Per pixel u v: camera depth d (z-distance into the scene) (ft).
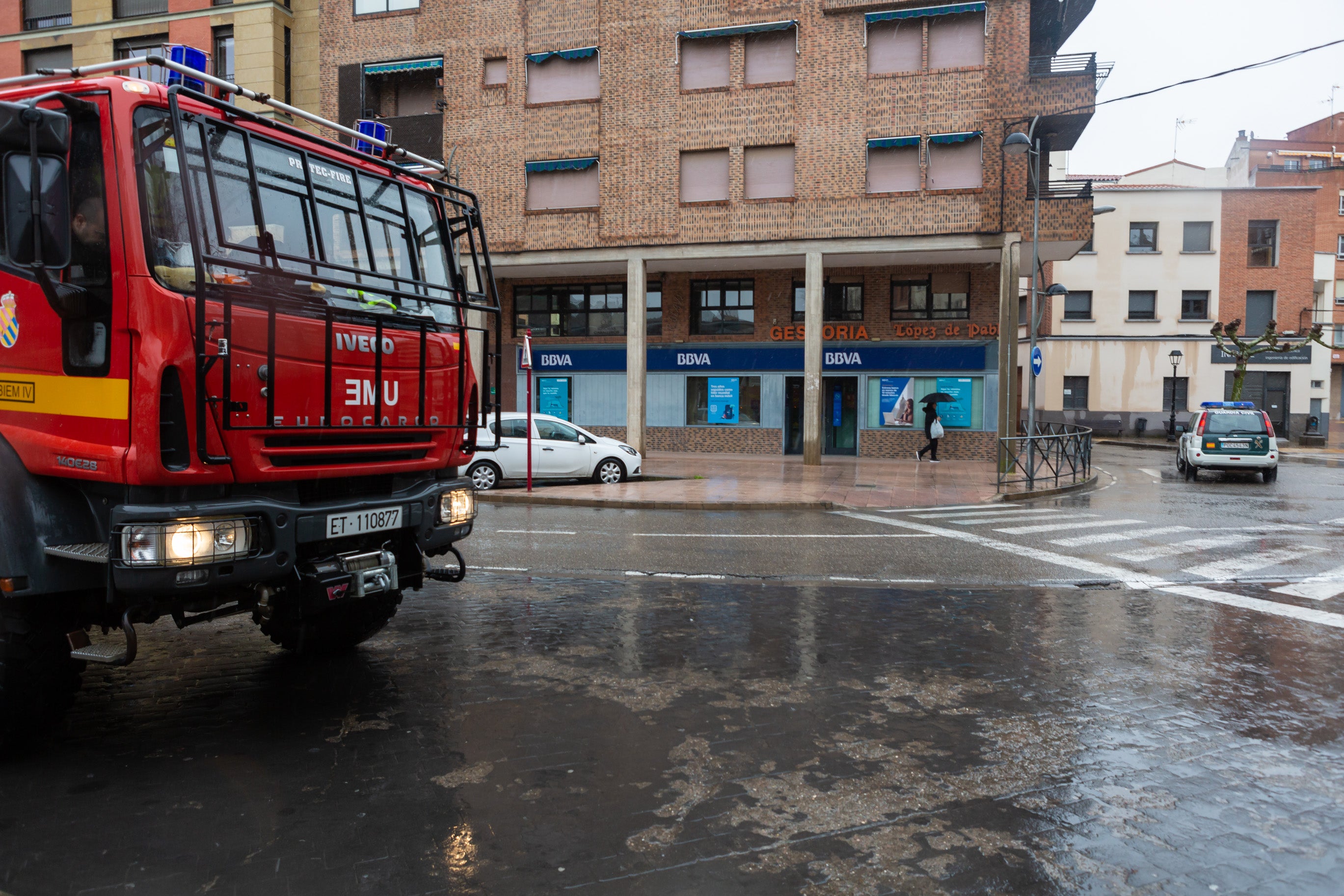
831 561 30.68
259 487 13.41
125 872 9.72
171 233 12.48
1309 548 33.78
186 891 9.33
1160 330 129.70
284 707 15.25
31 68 87.25
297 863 9.93
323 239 15.10
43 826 10.84
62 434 12.54
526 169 82.48
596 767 12.67
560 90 82.02
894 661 18.12
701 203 78.23
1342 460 92.53
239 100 83.10
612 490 53.16
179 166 12.75
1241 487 61.62
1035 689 16.40
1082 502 51.19
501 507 47.34
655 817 11.10
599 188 80.59
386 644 19.33
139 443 11.91
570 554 31.68
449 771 12.50
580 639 19.74
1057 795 11.84
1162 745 13.65
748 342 87.71
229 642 19.53
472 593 24.71
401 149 17.46
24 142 11.83
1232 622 21.86
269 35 83.51
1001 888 9.47
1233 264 128.47
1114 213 129.70
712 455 87.15
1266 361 128.26
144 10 85.35
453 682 16.62
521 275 91.40
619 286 91.56
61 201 12.02
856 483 59.11
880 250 74.74
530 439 50.57
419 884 9.48
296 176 14.76
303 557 14.03
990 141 72.33
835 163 75.56
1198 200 128.77
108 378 12.16
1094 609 23.18
